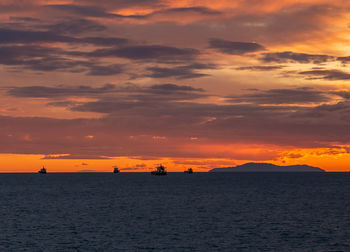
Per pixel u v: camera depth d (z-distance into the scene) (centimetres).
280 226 11938
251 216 14325
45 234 10525
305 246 9181
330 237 10212
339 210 16362
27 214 14962
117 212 15662
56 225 12100
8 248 8881
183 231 11044
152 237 10156
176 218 13775
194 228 11556
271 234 10612
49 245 9188
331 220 13275
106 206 18112
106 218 13800
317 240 9844
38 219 13500
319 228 11575
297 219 13525
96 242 9531
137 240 9781
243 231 11050
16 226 11869
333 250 8819
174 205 18525
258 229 11394
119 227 11738
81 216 14375
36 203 19688
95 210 16425
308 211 15962
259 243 9488
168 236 10288
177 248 8944
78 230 11188
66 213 15350
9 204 19125
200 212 15600
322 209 16738
